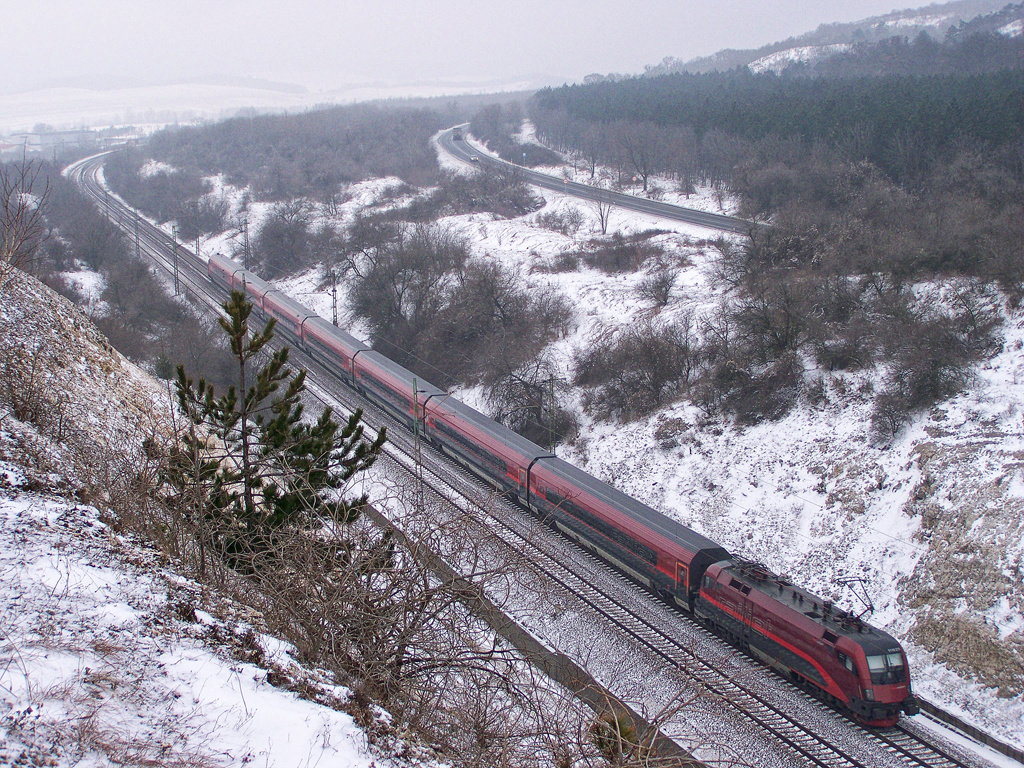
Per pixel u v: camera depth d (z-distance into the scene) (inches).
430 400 1470.2
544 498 1173.7
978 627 879.1
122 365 1042.1
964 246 1638.8
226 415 585.6
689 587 951.6
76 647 331.9
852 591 1045.2
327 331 1902.1
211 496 546.9
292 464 582.9
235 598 479.2
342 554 471.5
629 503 1078.4
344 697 390.9
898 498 1118.4
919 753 745.6
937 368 1248.2
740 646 909.2
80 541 434.6
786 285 1667.1
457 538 486.9
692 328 1738.4
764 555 1167.0
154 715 309.9
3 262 816.9
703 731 735.1
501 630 780.6
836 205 2471.7
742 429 1408.7
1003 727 792.3
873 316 1529.3
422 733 417.4
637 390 1609.3
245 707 337.7
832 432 1296.8
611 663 844.0
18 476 489.7
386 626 451.5
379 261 2394.2
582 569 1066.7
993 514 964.6
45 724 277.1
